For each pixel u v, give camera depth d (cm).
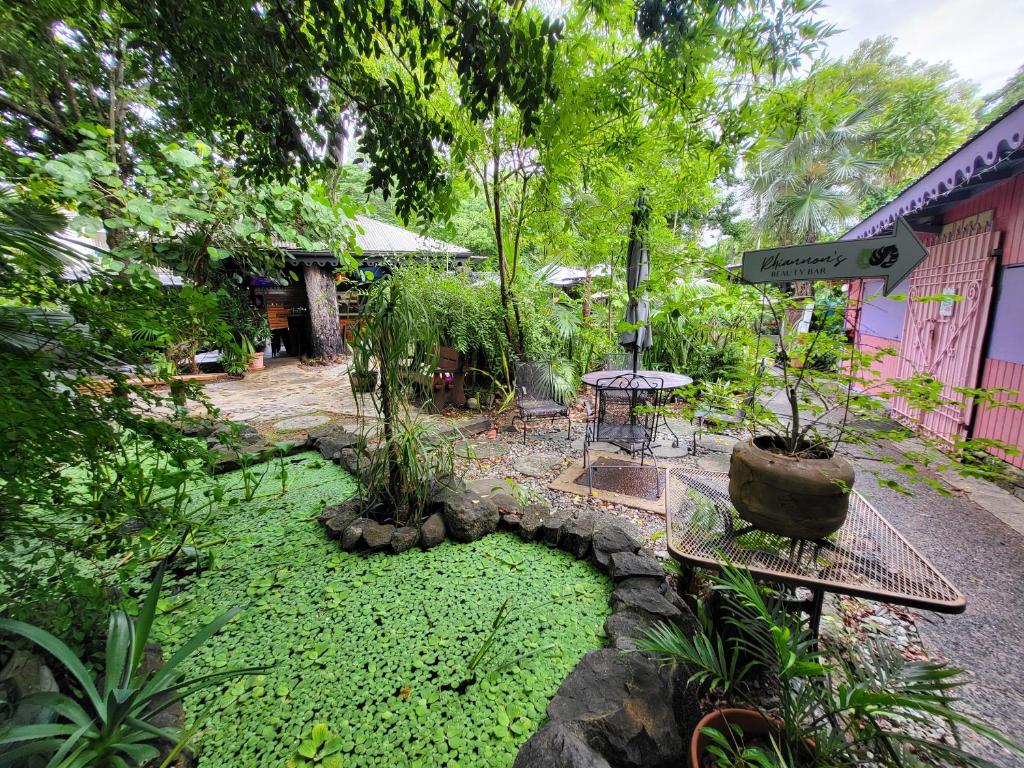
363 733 128
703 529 154
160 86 178
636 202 434
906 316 466
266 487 290
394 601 186
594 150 359
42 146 301
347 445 344
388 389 236
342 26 145
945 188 291
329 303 798
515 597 189
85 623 133
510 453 369
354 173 761
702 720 115
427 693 142
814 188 981
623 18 251
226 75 140
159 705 120
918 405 120
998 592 191
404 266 502
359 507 247
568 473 326
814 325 147
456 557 217
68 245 131
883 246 117
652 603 167
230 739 126
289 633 168
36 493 126
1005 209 328
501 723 132
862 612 181
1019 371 309
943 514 257
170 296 152
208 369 710
